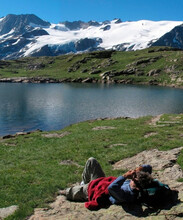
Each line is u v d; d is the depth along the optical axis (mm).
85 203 9539
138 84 158750
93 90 120125
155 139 23000
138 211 8242
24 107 71875
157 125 31266
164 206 8211
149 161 16484
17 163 18219
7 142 25938
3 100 84375
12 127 49875
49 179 14273
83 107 72750
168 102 83562
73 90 120438
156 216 7809
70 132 30609
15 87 134875
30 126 50844
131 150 19750
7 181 13922
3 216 9992
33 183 13664
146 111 68000
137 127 30219
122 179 8859
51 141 25469
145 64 188250
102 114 63406
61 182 13672
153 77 167000
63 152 20453
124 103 80688
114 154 19016
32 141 26016
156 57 196000
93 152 19875
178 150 18438
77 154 19641
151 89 127188
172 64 176250
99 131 28812
